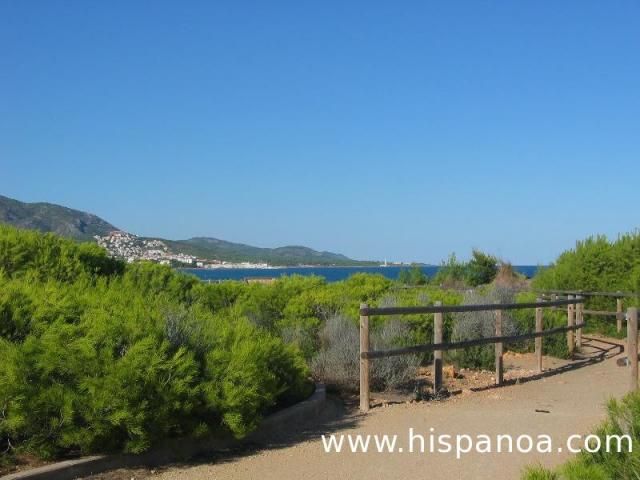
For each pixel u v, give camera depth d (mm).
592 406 10078
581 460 4957
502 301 16969
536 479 4684
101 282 10438
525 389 11547
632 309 10031
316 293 15383
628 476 4926
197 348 7680
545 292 19859
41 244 11055
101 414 6461
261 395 7629
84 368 6645
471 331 14031
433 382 11742
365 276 20234
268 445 7691
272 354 8938
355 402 10172
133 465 6746
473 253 33281
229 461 7062
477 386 11734
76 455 6629
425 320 13703
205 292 13719
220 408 7254
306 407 8906
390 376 10883
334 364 10844
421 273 32281
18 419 6188
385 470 6770
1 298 7316
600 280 19984
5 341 6789
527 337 12664
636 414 5480
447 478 6516
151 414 6680
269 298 14758
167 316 7941
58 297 7828
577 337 16625
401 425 8703
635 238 20109
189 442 7215
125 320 7445
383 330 12172
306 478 6523
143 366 6793
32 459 6445
